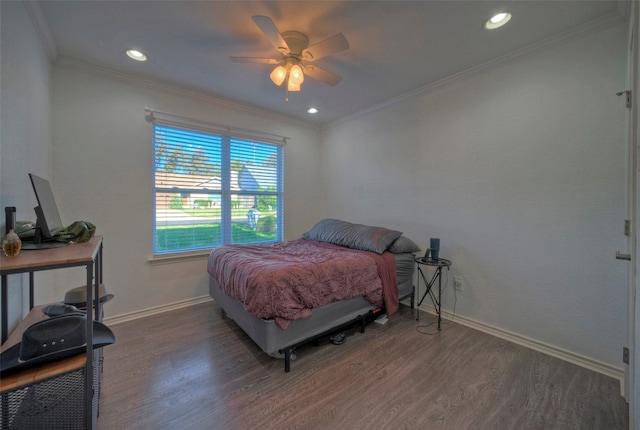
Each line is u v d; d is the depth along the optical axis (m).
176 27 1.90
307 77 2.62
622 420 1.43
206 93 3.04
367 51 2.18
